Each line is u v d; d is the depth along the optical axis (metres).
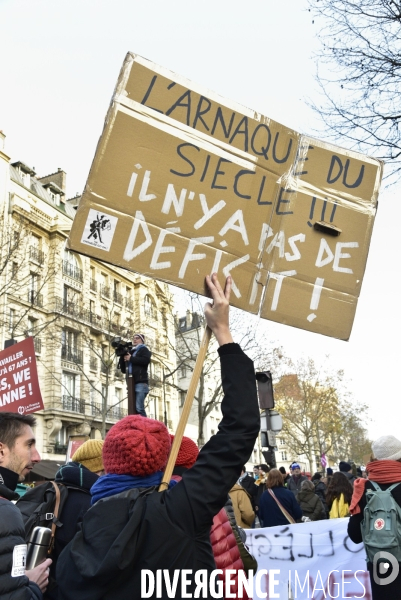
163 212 3.07
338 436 64.12
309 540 6.38
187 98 3.23
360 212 3.57
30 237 39.06
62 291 41.22
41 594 2.57
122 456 2.27
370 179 3.63
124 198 3.01
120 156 3.04
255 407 2.33
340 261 3.47
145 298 48.22
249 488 12.20
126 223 2.99
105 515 2.16
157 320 43.84
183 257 3.07
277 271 3.30
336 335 3.38
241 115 3.37
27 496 3.59
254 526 12.14
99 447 3.98
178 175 3.14
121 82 3.10
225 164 3.26
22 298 37.00
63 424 40.88
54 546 3.39
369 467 4.37
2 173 37.84
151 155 3.10
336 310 3.41
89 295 44.22
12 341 10.16
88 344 40.38
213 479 2.18
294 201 3.43
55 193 48.00
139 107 3.11
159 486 2.29
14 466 2.99
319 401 58.00
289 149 3.48
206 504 2.14
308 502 10.16
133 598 2.03
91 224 2.94
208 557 2.16
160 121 3.14
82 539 2.17
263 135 3.41
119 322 46.19
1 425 3.03
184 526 2.11
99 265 46.00
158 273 3.01
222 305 2.65
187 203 3.13
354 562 6.23
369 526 4.20
